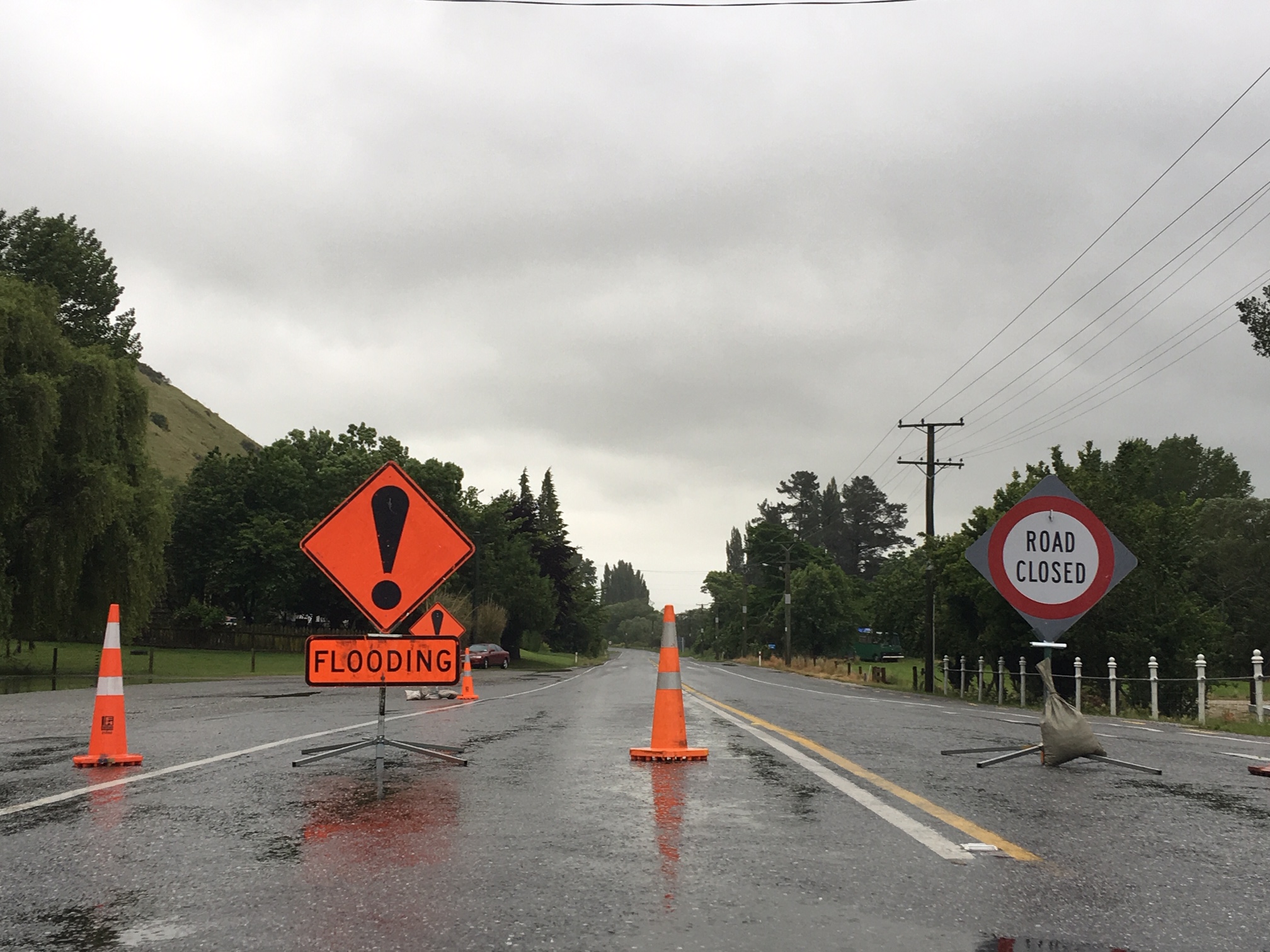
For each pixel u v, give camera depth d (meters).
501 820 5.59
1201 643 25.33
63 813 5.83
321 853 4.82
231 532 74.69
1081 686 22.80
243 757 8.31
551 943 3.48
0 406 28.05
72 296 47.59
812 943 3.47
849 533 142.50
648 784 6.92
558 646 113.62
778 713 14.63
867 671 66.88
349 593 7.40
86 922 3.75
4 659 40.47
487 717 13.38
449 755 8.16
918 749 9.16
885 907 3.90
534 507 97.69
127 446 36.34
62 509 30.69
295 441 82.00
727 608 146.00
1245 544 68.19
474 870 4.49
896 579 55.44
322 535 7.42
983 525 30.22
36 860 4.70
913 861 4.64
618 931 3.62
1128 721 17.48
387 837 5.18
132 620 34.22
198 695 19.41
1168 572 25.86
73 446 31.84
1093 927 3.67
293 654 60.62
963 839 5.12
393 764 7.96
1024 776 7.41
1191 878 4.38
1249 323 39.66
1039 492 8.81
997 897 4.05
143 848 4.93
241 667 42.91
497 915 3.80
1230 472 91.25
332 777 7.20
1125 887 4.23
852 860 4.66
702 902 3.97
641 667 74.81
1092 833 5.32
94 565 33.03
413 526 7.52
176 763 7.95
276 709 14.73
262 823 5.53
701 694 21.48
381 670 7.35
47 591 30.72
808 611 103.38
